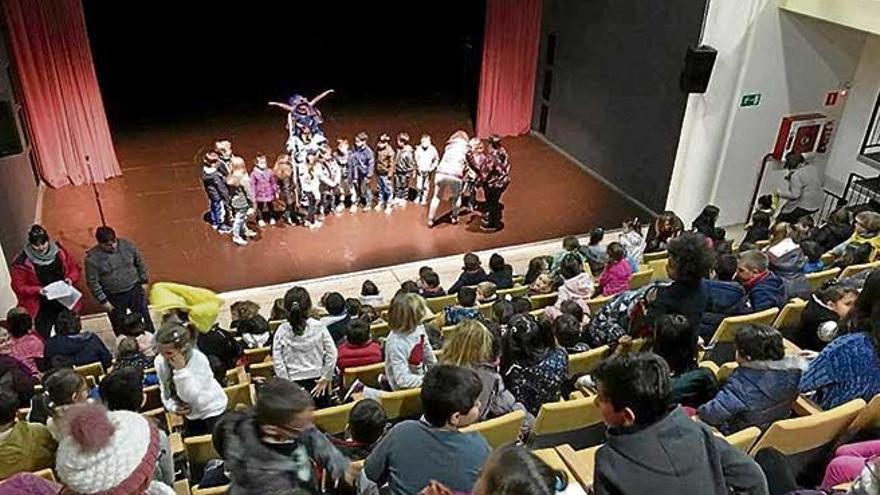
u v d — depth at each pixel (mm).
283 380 2748
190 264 9875
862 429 3498
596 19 12406
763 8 9852
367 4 16266
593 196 12359
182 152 13117
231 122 14398
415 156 11438
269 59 16406
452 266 10117
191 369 4422
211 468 4133
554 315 5965
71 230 10555
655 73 11250
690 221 11352
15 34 10461
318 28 16344
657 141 11469
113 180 12039
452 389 2836
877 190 10375
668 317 4094
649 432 2350
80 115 11406
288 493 2332
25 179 10539
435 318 6895
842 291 4891
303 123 10797
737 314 5543
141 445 2193
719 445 2508
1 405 3652
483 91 14078
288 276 9719
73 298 7219
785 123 10719
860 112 10727
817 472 3670
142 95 15234
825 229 7910
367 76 16688
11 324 6184
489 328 5160
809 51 10312
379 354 5793
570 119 13617
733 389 3561
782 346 3504
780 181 11227
